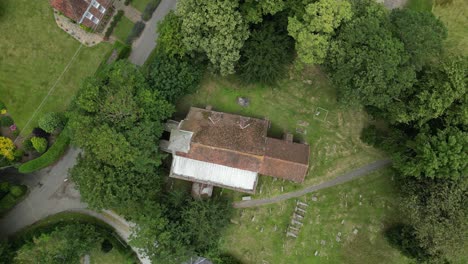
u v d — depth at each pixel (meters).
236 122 51.03
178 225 49.12
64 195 55.59
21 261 49.97
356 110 53.16
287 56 49.16
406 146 46.59
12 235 55.38
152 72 48.62
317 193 54.22
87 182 45.44
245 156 48.22
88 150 46.41
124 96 45.53
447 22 52.84
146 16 54.56
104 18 54.53
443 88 41.84
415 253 48.66
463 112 42.50
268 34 47.38
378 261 53.66
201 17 42.72
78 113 46.53
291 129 54.12
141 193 47.84
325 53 43.03
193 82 50.47
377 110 48.97
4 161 53.69
